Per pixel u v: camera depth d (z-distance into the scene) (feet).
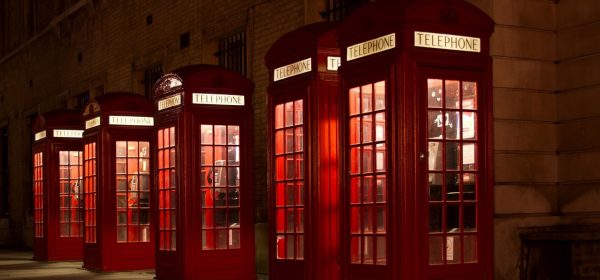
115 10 70.13
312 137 32.32
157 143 43.65
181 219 40.45
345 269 28.81
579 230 30.99
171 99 41.83
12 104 99.30
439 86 26.99
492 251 27.76
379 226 27.63
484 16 27.53
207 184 40.98
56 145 62.08
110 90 70.69
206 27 54.49
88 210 53.52
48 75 87.40
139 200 51.03
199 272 40.45
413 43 26.32
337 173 32.60
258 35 48.55
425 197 26.45
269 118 35.22
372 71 27.45
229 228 41.37
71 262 61.26
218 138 41.24
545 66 32.86
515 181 31.94
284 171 34.55
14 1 99.91
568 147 32.53
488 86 27.68
